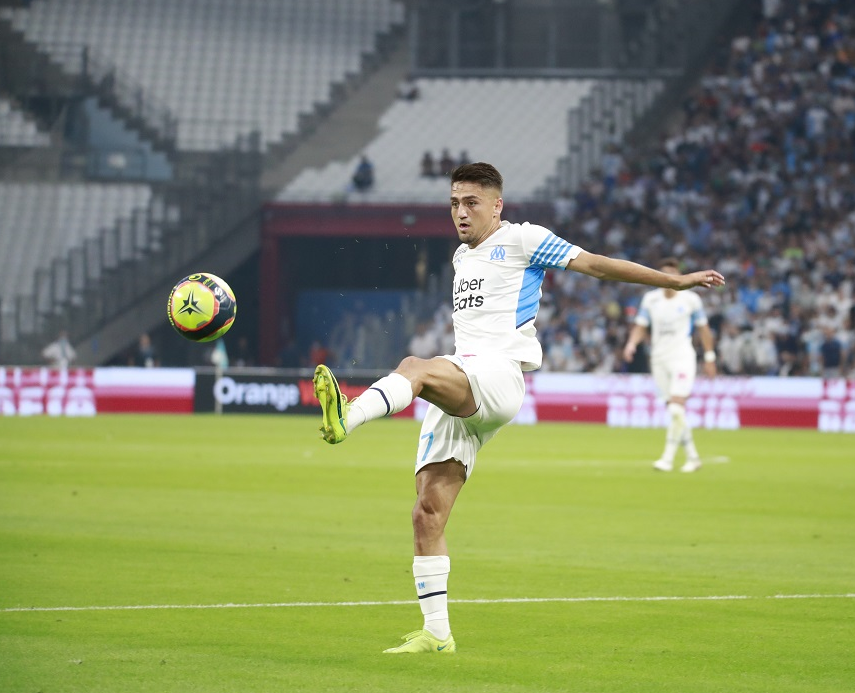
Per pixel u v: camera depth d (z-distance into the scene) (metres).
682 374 60.56
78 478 53.34
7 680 18.92
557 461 66.56
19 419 101.50
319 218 133.12
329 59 158.38
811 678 19.86
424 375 21.06
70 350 120.44
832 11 150.88
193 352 136.12
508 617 25.02
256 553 33.03
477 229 22.91
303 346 137.38
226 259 133.38
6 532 36.34
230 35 158.62
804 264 123.19
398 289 136.50
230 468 59.34
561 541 36.44
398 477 55.97
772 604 26.56
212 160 135.25
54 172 139.12
